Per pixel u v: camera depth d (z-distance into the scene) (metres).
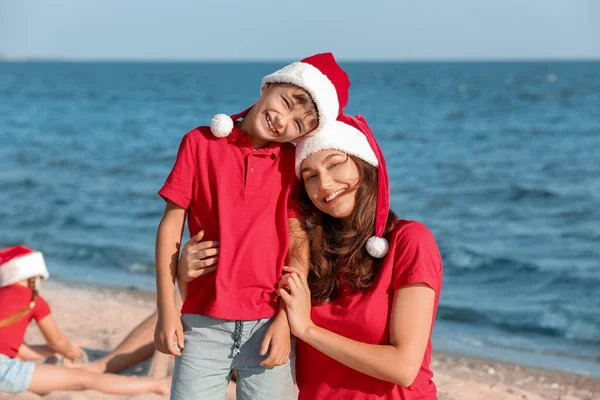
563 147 26.64
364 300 3.09
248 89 81.81
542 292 9.83
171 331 3.06
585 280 10.30
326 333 3.04
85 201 16.84
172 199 3.18
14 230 13.85
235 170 3.19
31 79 109.81
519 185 18.50
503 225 14.27
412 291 3.04
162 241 3.18
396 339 3.01
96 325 7.59
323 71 3.18
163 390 5.29
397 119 40.16
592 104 47.41
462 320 8.60
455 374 6.59
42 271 5.57
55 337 5.75
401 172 21.36
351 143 3.09
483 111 44.62
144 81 104.56
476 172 21.02
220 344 3.13
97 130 35.47
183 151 3.22
